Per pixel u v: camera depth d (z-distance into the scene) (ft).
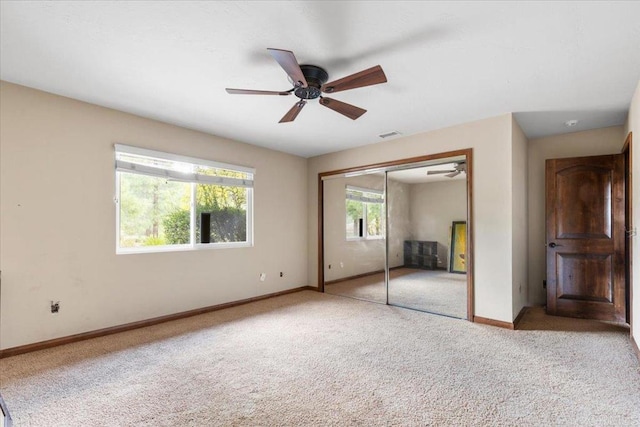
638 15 5.86
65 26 6.23
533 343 9.52
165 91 9.30
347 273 16.08
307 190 17.97
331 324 11.41
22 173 8.91
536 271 14.12
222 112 10.97
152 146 11.60
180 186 12.72
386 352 8.90
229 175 14.24
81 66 7.84
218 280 13.55
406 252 13.91
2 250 8.58
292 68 6.46
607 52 7.17
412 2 5.55
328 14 5.88
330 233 16.94
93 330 10.08
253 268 14.98
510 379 7.33
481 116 11.42
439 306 12.81
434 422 5.80
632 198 9.55
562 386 7.01
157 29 6.35
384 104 10.28
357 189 15.81
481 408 6.22
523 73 8.20
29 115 9.04
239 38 6.68
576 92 9.36
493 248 11.33
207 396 6.68
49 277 9.31
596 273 12.07
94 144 10.24
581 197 12.40
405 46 6.97
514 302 11.25
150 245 11.78
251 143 14.96
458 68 7.95
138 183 11.51
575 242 12.41
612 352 8.81
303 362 8.29
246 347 9.29
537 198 14.10
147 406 6.31
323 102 8.25
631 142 9.73
